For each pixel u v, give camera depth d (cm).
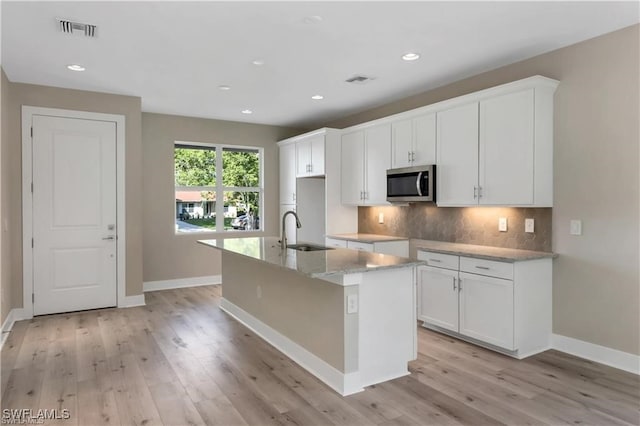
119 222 490
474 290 353
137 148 498
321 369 295
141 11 276
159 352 347
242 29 305
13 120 436
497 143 360
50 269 458
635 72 298
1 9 272
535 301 338
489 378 293
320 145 566
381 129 489
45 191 454
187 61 373
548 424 233
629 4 268
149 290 589
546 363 320
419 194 425
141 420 239
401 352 298
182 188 619
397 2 265
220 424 235
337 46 338
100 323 430
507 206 353
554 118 345
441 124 411
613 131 310
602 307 319
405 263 282
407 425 233
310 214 646
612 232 312
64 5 267
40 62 375
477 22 295
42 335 390
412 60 370
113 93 482
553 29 306
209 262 638
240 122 653
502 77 389
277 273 360
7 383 287
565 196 339
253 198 680
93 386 283
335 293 280
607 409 249
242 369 312
